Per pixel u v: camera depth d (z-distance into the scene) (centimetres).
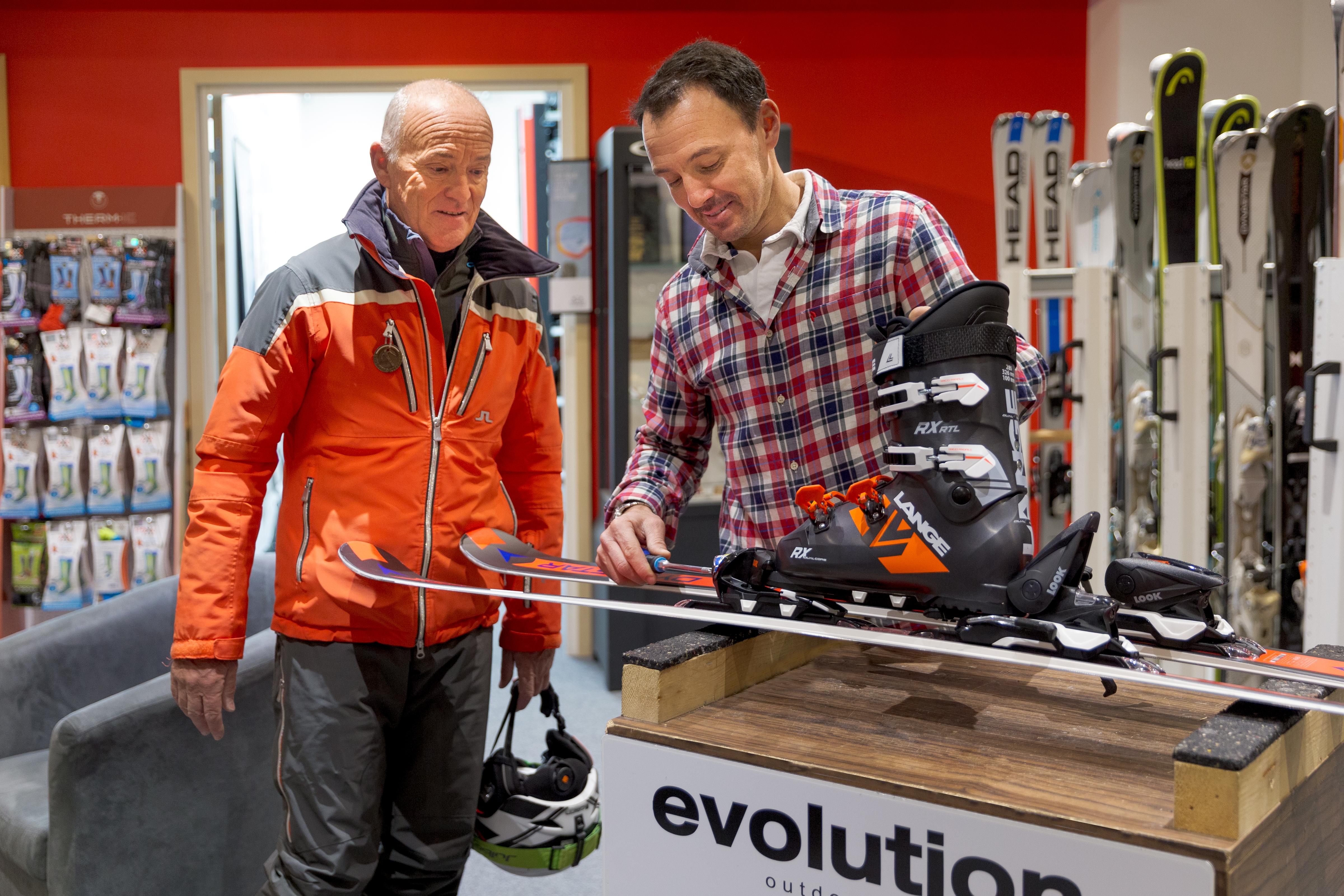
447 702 147
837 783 81
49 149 367
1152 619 96
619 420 352
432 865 151
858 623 99
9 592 362
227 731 172
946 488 92
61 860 154
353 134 579
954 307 91
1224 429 285
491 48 374
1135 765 82
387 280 139
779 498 132
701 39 113
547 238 429
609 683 346
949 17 389
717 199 112
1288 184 275
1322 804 84
